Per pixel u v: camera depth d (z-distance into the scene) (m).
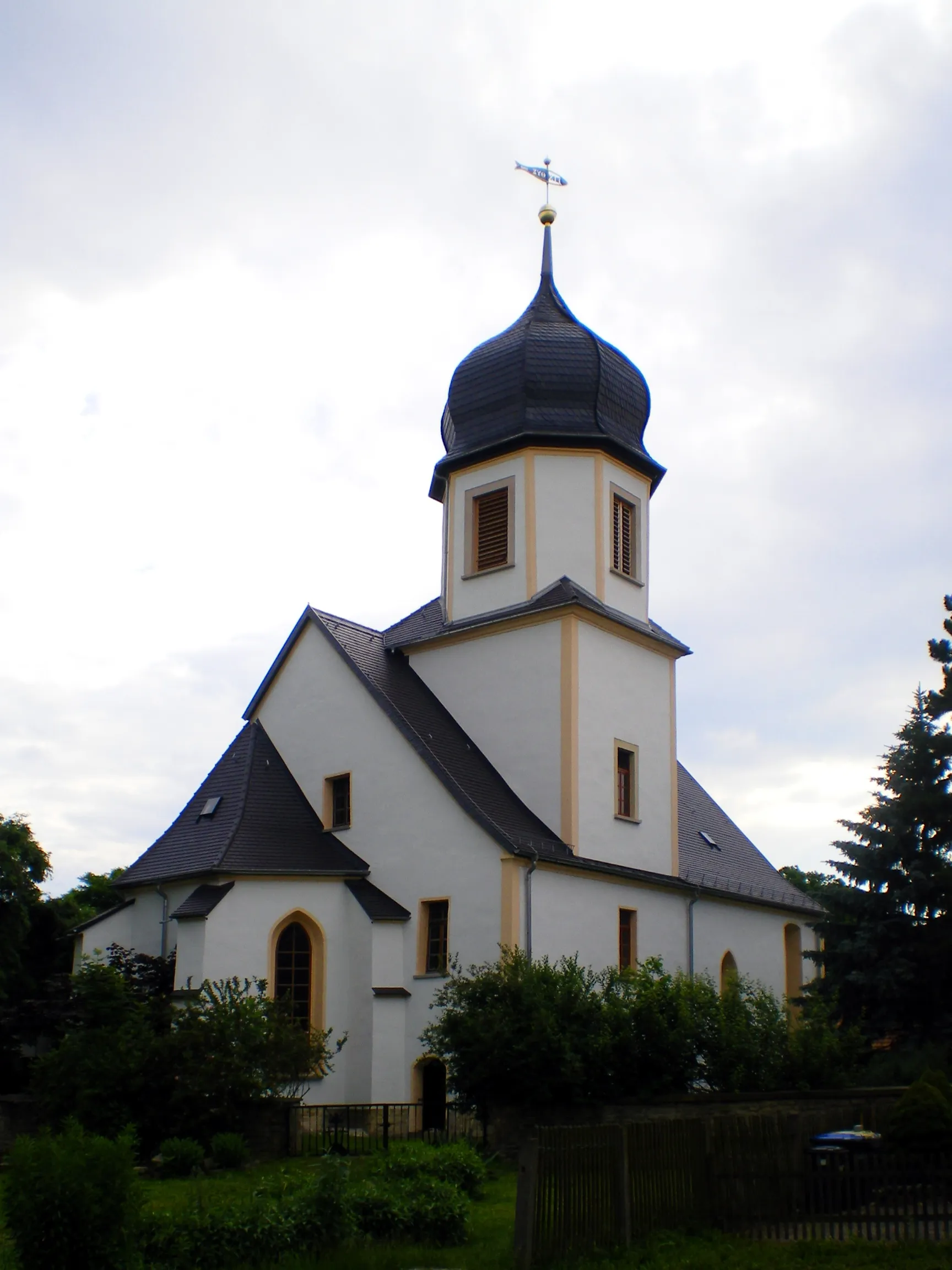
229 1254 13.90
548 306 37.62
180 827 32.38
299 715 33.84
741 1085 24.55
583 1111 24.12
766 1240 15.76
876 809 34.31
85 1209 12.43
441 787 30.30
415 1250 14.73
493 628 34.16
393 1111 27.56
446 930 29.53
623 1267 14.09
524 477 34.88
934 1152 17.86
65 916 36.16
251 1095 23.80
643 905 33.66
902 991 32.44
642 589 36.47
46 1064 24.61
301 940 29.52
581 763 32.56
